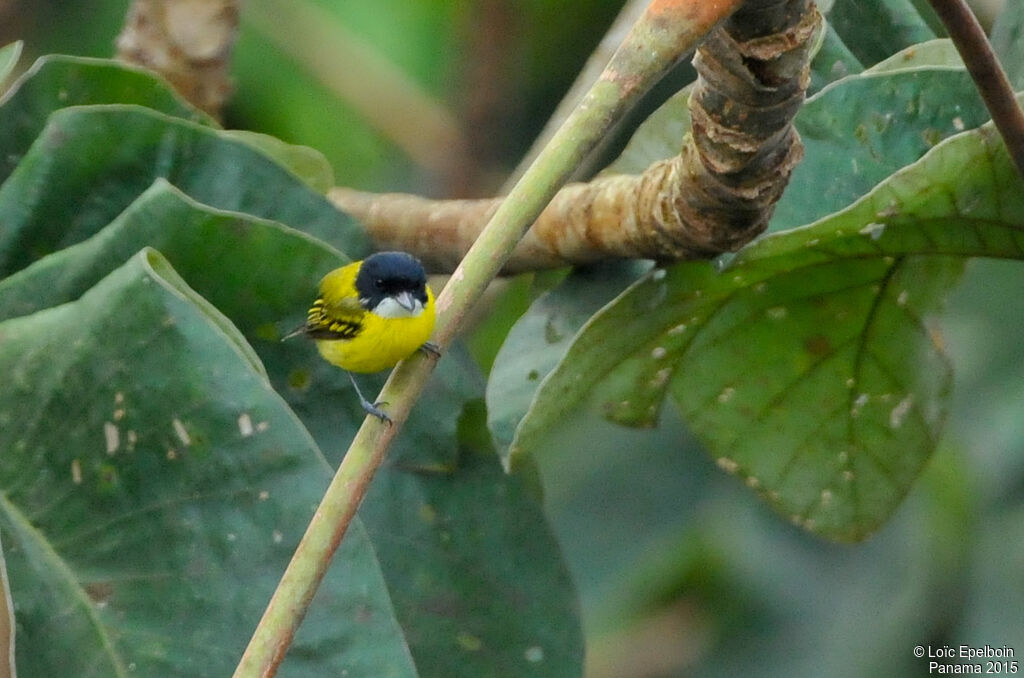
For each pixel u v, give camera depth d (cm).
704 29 499
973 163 505
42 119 514
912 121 512
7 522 502
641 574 552
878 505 522
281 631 495
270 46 557
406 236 522
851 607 548
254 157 514
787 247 509
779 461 521
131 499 503
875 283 513
